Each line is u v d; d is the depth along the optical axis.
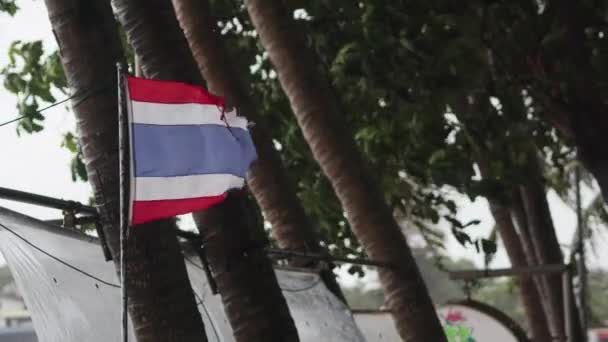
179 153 6.49
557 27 13.09
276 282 8.55
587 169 13.31
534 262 18.19
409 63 12.35
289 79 11.80
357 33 12.88
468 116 13.20
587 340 16.86
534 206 17.53
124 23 8.74
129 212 6.23
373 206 11.63
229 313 8.40
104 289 7.06
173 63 8.64
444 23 12.42
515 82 13.21
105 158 6.86
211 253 8.36
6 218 6.55
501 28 13.03
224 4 14.31
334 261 10.07
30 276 6.86
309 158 14.67
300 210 11.05
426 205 14.49
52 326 6.85
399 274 11.54
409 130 13.39
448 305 14.78
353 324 9.98
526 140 13.22
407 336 11.57
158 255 6.86
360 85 12.48
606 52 13.04
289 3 13.61
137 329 6.88
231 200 8.40
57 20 7.06
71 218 6.69
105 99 6.96
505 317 14.47
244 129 7.13
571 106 13.23
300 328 9.56
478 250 12.80
